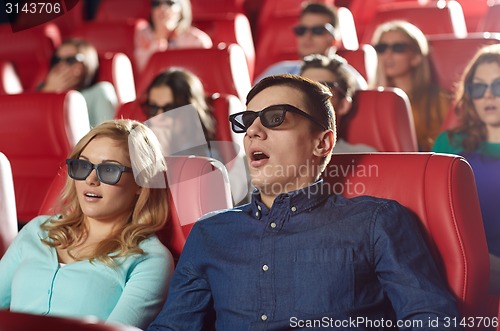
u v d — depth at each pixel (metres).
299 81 2.41
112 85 5.75
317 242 2.32
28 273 2.67
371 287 2.31
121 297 2.55
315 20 5.74
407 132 3.84
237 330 2.35
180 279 2.47
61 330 1.27
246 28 7.25
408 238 2.30
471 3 7.21
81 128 3.84
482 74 3.47
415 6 6.52
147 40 7.07
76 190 2.75
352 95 3.86
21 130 3.83
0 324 1.28
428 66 4.73
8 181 3.06
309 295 2.29
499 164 3.42
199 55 5.22
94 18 8.44
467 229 2.34
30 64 7.37
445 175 2.36
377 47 4.78
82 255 2.68
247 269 2.36
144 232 2.65
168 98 3.88
